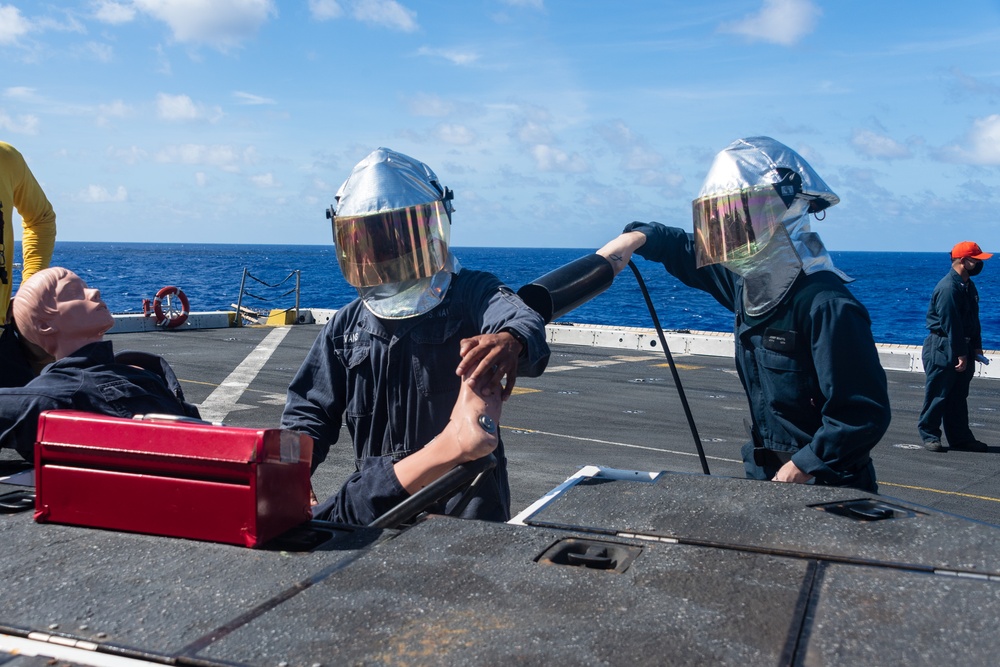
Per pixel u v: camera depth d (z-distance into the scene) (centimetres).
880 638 106
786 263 254
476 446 180
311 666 100
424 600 118
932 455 798
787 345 256
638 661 100
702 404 1019
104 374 244
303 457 153
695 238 267
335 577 127
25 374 289
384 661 101
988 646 104
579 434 838
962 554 137
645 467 703
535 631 108
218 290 6228
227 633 109
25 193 385
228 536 141
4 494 172
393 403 250
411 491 188
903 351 1377
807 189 253
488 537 144
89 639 109
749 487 180
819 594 119
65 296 254
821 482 246
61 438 150
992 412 1020
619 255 267
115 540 143
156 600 120
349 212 237
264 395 1006
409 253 237
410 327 246
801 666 99
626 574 127
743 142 260
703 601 117
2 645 109
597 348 1580
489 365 186
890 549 139
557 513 164
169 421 152
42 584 125
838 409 243
